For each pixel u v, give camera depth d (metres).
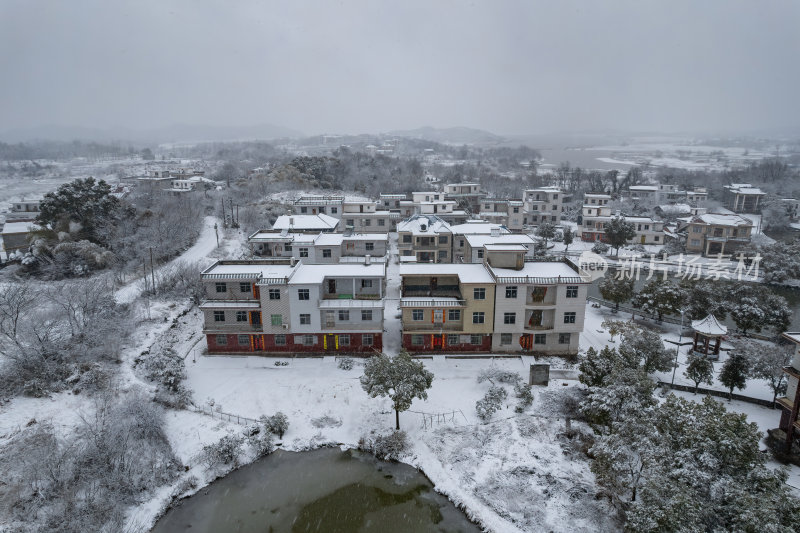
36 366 38.97
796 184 157.25
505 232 72.75
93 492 30.25
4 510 27.80
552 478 32.41
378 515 30.77
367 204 87.62
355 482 33.50
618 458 28.61
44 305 47.31
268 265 49.66
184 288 59.44
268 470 34.56
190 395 40.34
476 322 46.38
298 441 37.06
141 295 56.56
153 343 47.59
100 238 69.44
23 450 31.38
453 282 48.84
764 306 56.03
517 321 46.38
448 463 34.53
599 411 34.53
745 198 125.56
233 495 32.34
